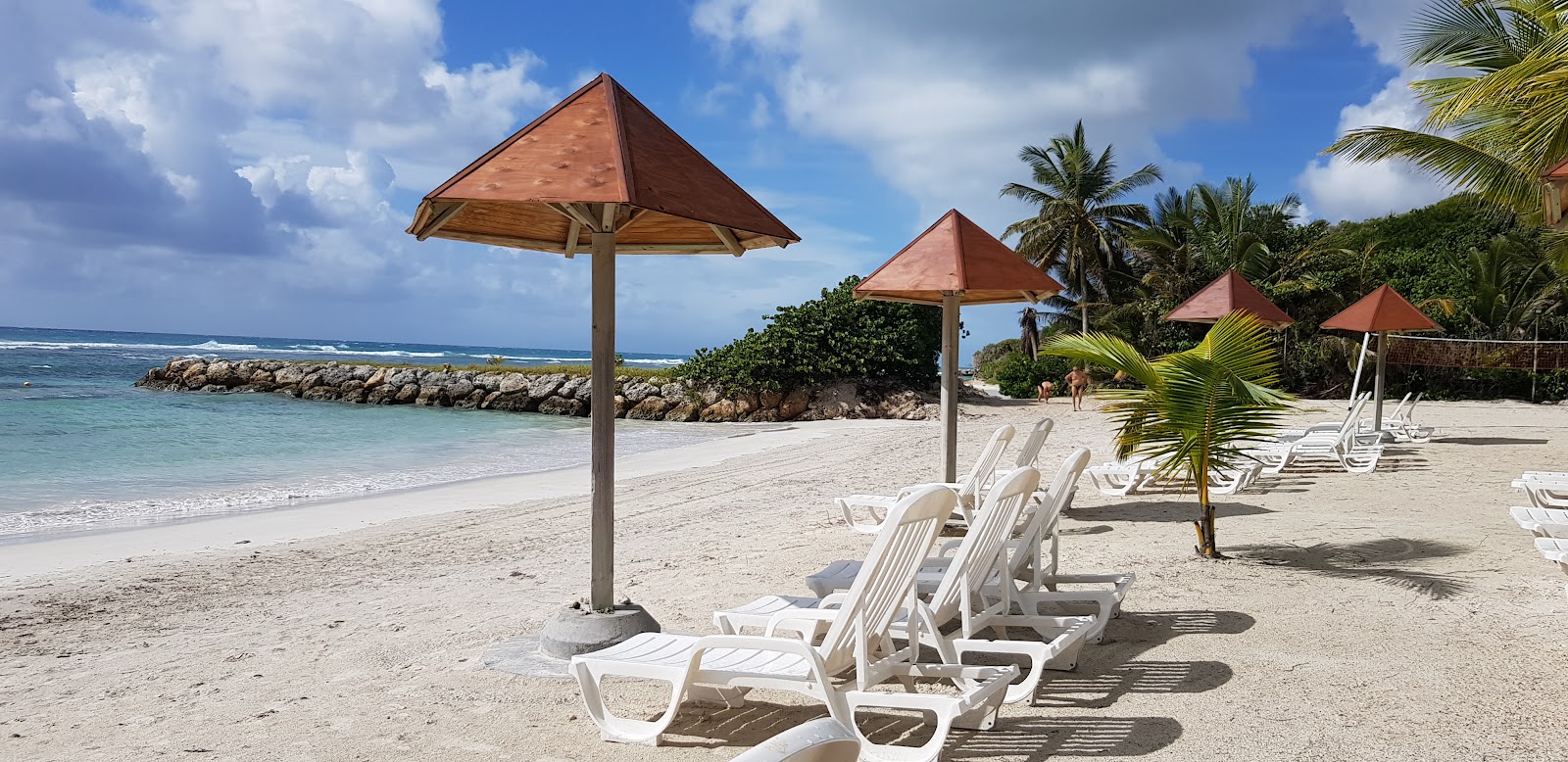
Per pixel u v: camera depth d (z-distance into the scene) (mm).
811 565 6941
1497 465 12031
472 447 19219
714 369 28625
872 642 3828
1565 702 3750
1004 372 33469
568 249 5844
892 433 20516
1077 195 40219
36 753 3754
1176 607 5383
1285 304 32156
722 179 4660
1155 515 8672
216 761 3594
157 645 5414
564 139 4309
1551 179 5742
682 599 5996
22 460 15258
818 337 28281
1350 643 4609
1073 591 5270
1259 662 4371
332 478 14031
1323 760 3287
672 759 3504
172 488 12828
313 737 3822
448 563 7746
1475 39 12055
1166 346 32844
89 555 8281
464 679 4516
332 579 7215
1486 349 22344
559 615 4910
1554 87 8312
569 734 3775
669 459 16531
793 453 16719
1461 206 39531
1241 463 10508
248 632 5668
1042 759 3387
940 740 3225
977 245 7805
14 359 49625
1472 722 3584
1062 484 5090
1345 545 7070
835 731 1191
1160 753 3391
